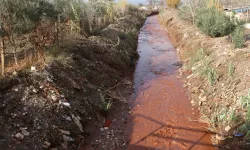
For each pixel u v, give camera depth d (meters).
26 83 7.68
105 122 8.37
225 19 14.41
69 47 10.64
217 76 9.94
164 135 7.71
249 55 10.14
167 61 15.08
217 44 12.74
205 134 7.64
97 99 9.09
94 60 11.31
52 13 10.62
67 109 7.61
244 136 6.89
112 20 20.06
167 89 10.99
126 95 10.46
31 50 9.97
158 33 24.25
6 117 6.52
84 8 14.81
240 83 8.62
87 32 13.99
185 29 19.38
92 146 7.14
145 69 13.78
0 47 8.15
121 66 12.82
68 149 6.70
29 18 8.83
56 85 8.07
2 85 7.30
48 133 6.66
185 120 8.47
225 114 7.74
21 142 6.12
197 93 10.02
